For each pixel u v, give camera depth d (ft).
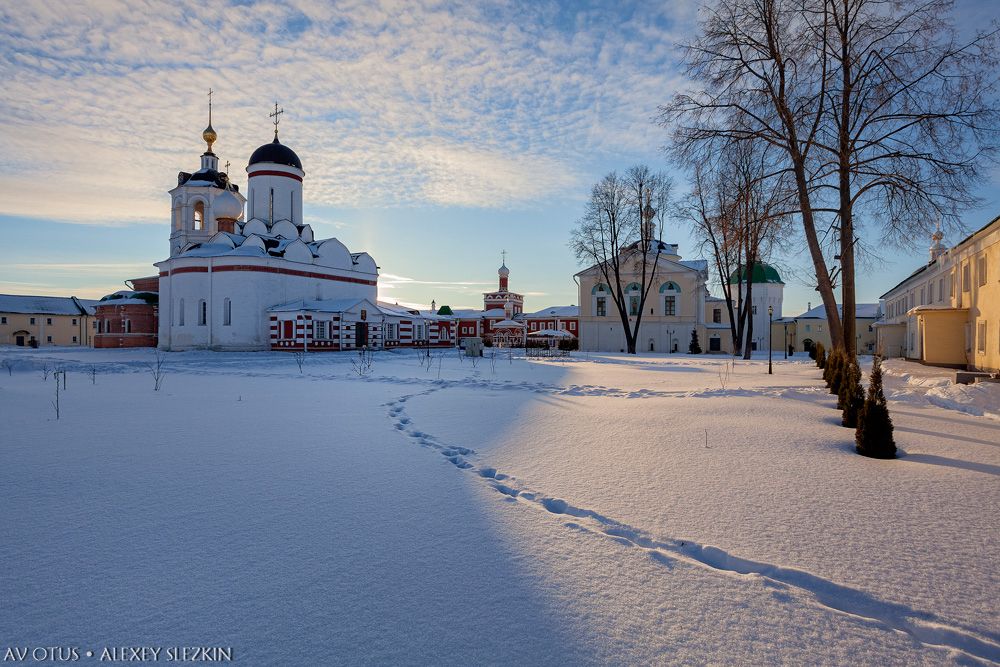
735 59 55.83
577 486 17.67
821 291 54.85
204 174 149.59
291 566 11.43
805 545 12.96
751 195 63.00
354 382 55.42
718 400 39.04
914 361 91.15
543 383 52.85
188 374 67.36
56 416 31.63
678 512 15.23
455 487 17.34
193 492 16.55
